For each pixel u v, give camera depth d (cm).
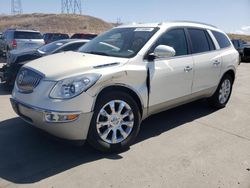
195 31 516
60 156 372
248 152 404
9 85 723
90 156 374
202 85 518
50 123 335
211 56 532
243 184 324
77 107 337
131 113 394
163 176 334
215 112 584
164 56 405
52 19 9769
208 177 335
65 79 341
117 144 383
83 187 307
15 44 1462
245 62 2002
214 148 413
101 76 353
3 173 328
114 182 318
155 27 454
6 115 526
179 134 459
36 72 366
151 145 414
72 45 841
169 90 445
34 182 313
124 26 503
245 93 798
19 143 406
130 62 391
